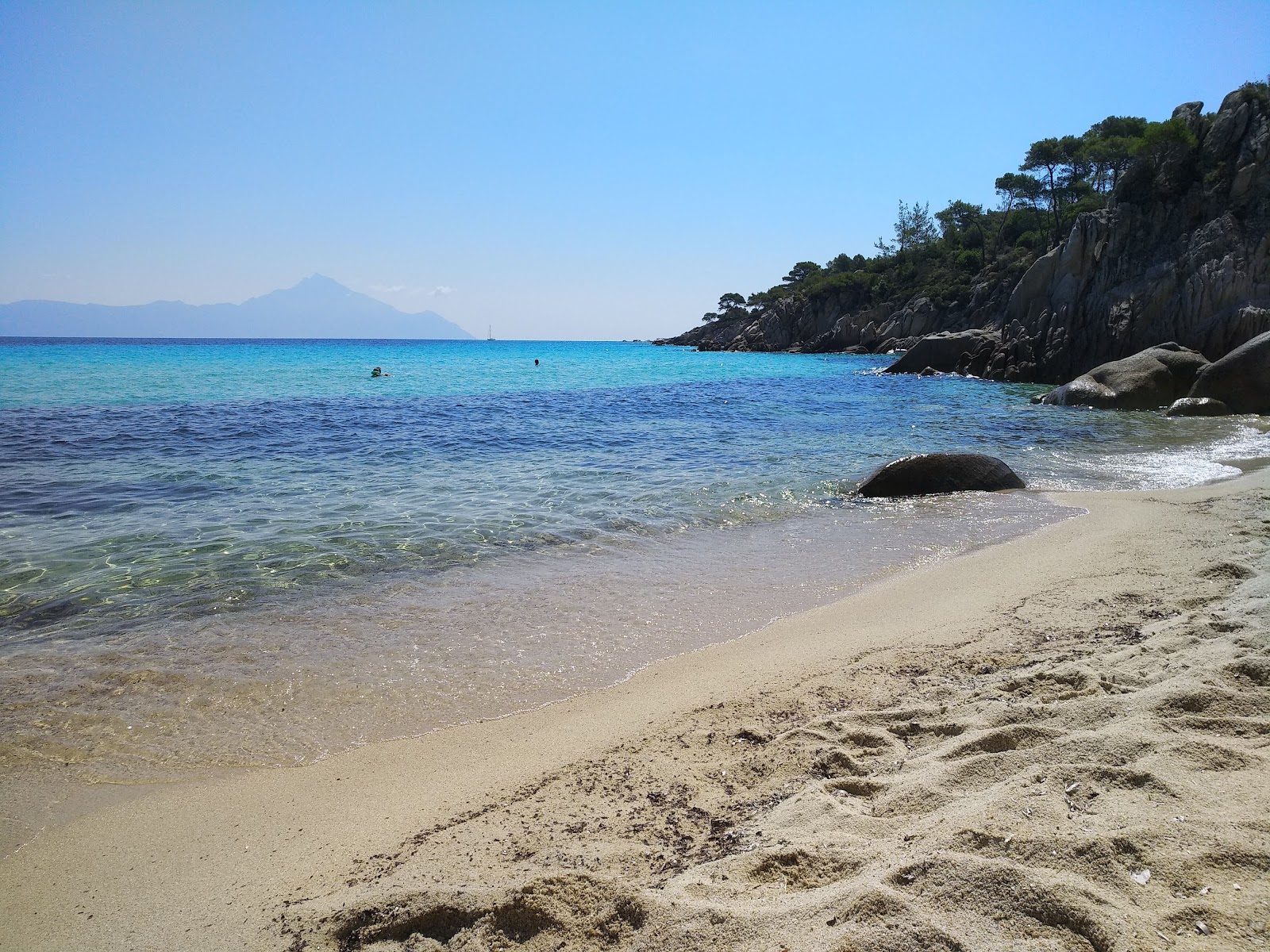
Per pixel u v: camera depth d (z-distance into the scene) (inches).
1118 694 155.1
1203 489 456.4
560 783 157.5
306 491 466.6
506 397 1206.3
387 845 138.6
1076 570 291.7
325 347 4874.5
